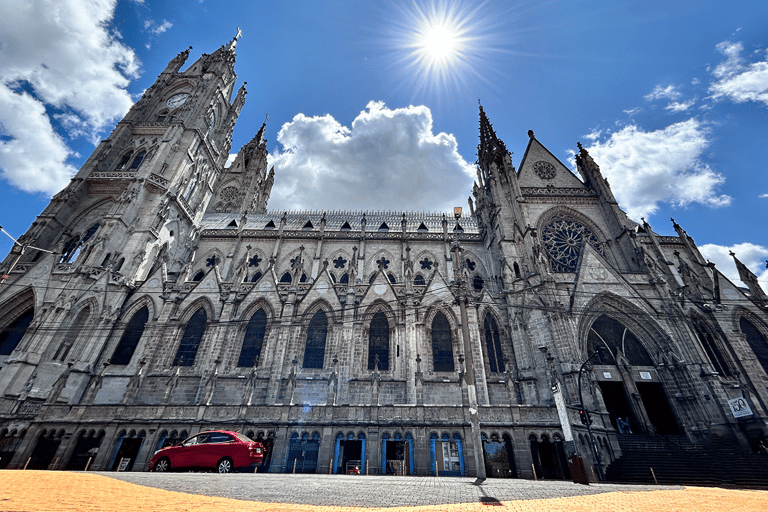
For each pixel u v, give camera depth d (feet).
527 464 98.63
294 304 144.36
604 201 180.04
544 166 200.64
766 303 152.05
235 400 126.00
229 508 31.48
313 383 128.57
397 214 241.14
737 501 42.86
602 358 136.46
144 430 103.71
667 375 129.80
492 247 185.88
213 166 239.09
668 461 102.73
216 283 151.74
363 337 140.36
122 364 133.28
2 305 141.59
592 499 43.27
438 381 127.65
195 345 139.64
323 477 71.87
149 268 164.55
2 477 39.75
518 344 137.80
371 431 103.19
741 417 115.65
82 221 176.45
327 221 230.27
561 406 82.23
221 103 252.83
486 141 225.35
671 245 192.44
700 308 148.87
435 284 149.07
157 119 229.25
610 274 146.51
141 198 173.47
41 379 122.01
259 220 231.30
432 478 77.41
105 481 45.03
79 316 137.80
